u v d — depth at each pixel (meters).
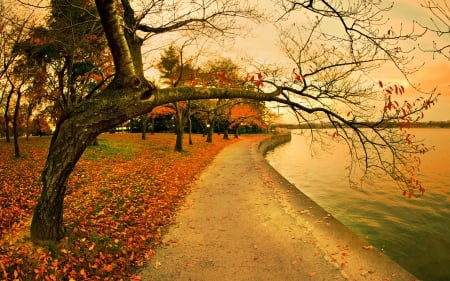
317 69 5.94
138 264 5.87
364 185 19.92
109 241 6.38
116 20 4.55
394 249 9.70
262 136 73.94
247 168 19.64
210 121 41.75
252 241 7.08
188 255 6.30
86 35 9.61
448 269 8.32
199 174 17.06
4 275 4.56
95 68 9.87
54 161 5.20
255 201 10.89
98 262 5.61
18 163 14.12
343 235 7.46
